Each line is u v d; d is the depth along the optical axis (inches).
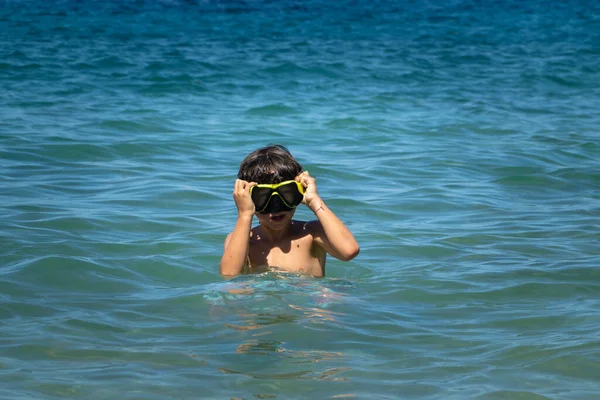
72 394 210.2
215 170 551.5
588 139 700.7
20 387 213.8
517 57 1338.6
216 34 1583.4
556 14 2030.0
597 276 332.8
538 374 227.3
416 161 597.6
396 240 395.2
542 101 936.9
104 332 258.4
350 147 647.1
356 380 221.3
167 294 302.2
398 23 1833.2
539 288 316.8
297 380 221.0
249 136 679.1
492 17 1964.8
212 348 244.1
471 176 555.5
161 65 1127.6
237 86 981.8
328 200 471.8
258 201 319.3
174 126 713.0
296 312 276.2
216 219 427.2
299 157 599.5
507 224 428.8
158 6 2076.8
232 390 213.9
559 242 391.5
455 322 274.2
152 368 228.5
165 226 409.4
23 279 313.7
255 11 2033.7
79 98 857.5
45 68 1068.5
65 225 398.9
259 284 305.6
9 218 406.0
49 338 251.4
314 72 1114.7
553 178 551.5
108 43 1389.0
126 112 776.9
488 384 219.9
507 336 259.3
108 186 493.7
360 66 1185.4
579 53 1396.4
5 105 792.3
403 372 227.9
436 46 1466.5
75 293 301.7
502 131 737.0
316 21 1850.4
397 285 319.6
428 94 966.4
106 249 363.6
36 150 585.9
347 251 321.4
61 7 1995.6
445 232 411.5
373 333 259.6
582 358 237.6
